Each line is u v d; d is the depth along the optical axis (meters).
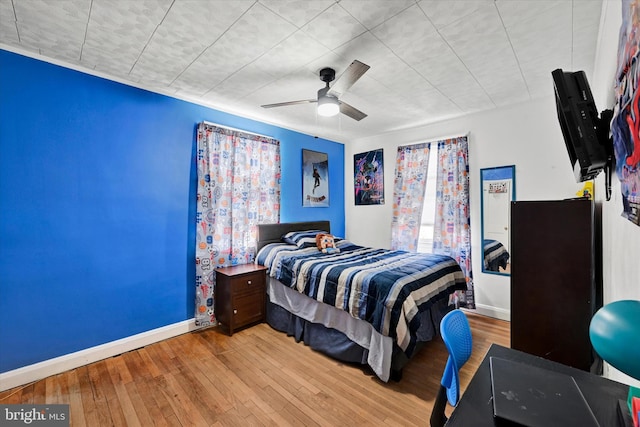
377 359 2.18
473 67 2.43
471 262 3.57
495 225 3.43
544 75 2.58
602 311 0.74
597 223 2.20
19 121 2.14
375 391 2.07
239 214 3.46
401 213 4.23
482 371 1.10
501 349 1.30
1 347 2.08
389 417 1.81
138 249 2.74
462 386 2.15
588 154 1.33
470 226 3.60
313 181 4.54
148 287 2.80
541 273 2.19
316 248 3.63
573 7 1.70
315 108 3.42
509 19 1.81
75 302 2.39
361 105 3.30
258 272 3.22
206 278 3.13
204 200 3.14
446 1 1.65
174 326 2.96
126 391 2.06
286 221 4.14
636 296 1.11
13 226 2.12
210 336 2.97
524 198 3.23
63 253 2.34
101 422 1.77
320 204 4.65
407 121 3.88
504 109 3.36
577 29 1.91
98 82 2.52
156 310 2.85
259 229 3.61
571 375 1.07
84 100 2.44
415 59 2.30
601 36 1.88
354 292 2.35
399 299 2.12
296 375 2.27
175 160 3.01
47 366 2.23
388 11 1.74
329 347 2.54
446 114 3.60
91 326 2.46
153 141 2.85
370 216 4.78
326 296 2.53
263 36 2.00
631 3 0.86
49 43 2.08
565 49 2.15
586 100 1.34
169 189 2.96
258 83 2.75
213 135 3.21
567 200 2.10
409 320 2.08
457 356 1.25
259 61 2.34
